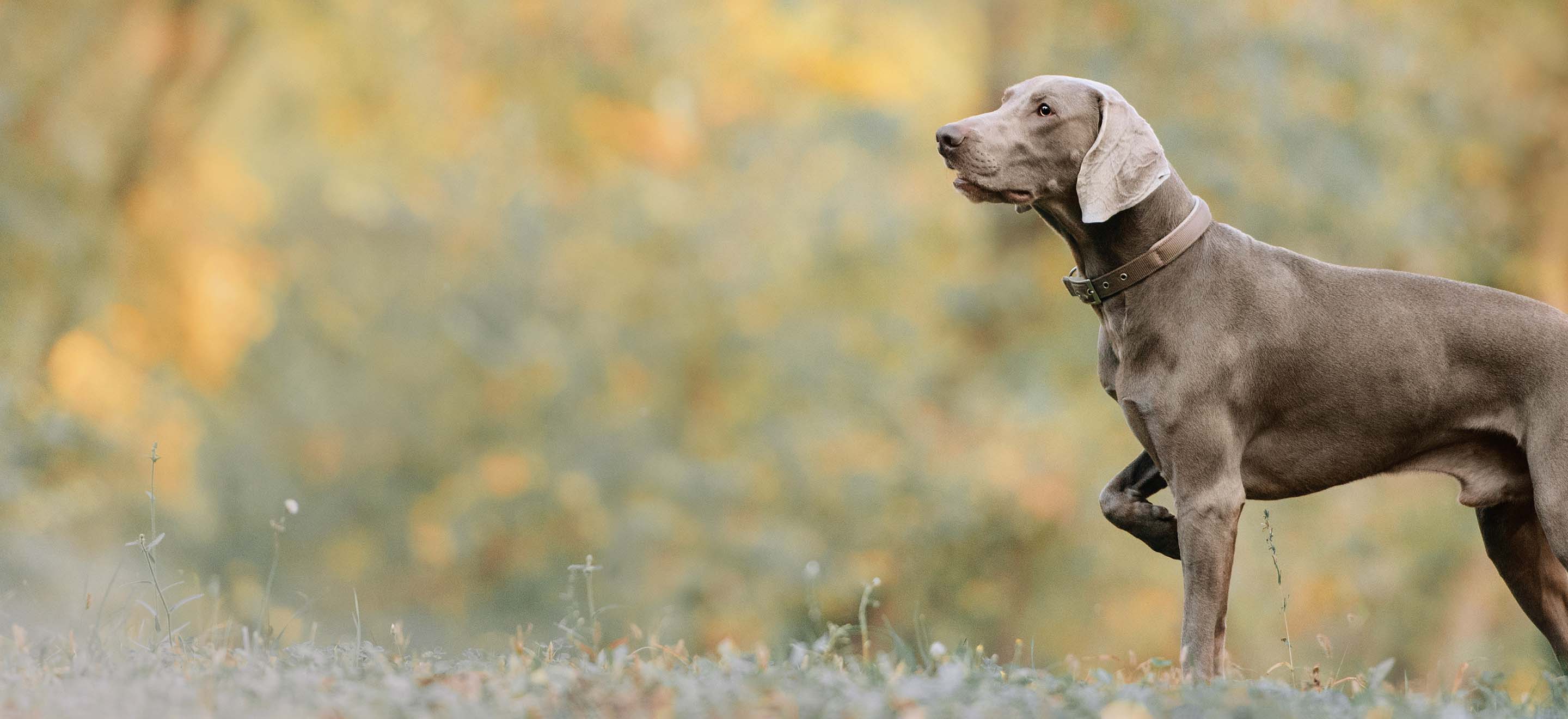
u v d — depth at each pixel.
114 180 17.50
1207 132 15.93
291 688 4.66
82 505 13.02
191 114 18.03
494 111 21.11
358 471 21.94
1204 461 5.82
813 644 5.92
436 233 22.08
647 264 21.02
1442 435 5.94
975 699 4.59
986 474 16.78
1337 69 15.79
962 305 18.52
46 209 15.94
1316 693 5.10
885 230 19.56
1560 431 5.61
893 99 20.81
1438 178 15.79
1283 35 15.98
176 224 17.95
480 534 20.39
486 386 21.95
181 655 5.41
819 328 19.38
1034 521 16.53
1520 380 5.77
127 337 16.94
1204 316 5.85
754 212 20.25
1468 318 5.88
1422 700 4.97
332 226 22.17
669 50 20.97
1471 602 14.73
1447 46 15.98
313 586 19.92
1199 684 5.14
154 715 4.21
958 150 6.01
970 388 18.16
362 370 22.31
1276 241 15.57
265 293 20.92
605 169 21.56
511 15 20.78
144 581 6.21
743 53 21.30
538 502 20.42
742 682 4.75
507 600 20.02
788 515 18.06
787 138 20.41
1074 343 17.64
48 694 4.52
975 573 16.75
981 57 20.27
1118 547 16.42
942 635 16.25
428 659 5.94
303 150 19.77
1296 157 15.53
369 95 19.73
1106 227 5.98
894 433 18.31
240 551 19.66
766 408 19.55
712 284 20.33
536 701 4.49
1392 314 5.92
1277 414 5.96
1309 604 15.06
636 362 20.97
